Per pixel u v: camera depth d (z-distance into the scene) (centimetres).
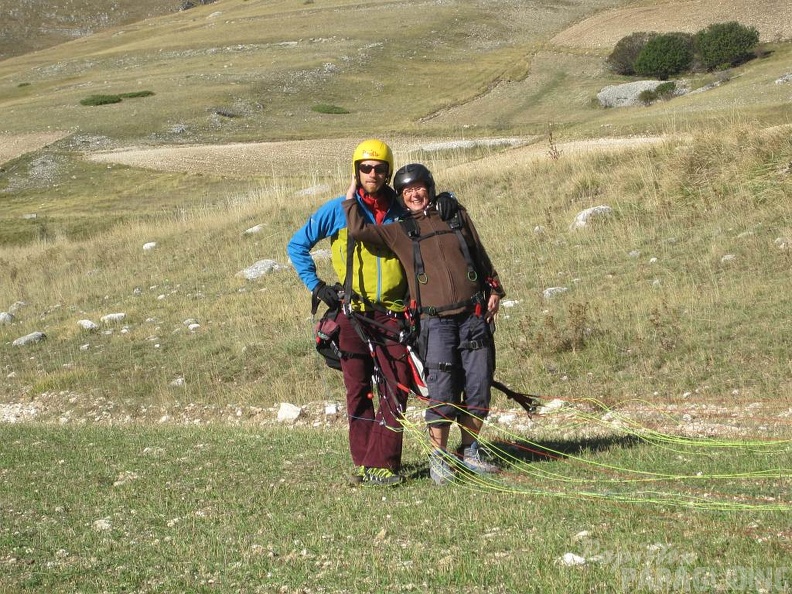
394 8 12494
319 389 1470
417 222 739
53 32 16788
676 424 1018
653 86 7038
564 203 2247
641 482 696
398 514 662
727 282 1512
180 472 883
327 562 568
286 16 13012
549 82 8369
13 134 7156
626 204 2077
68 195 5278
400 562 555
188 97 8144
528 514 630
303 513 690
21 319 2348
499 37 10769
